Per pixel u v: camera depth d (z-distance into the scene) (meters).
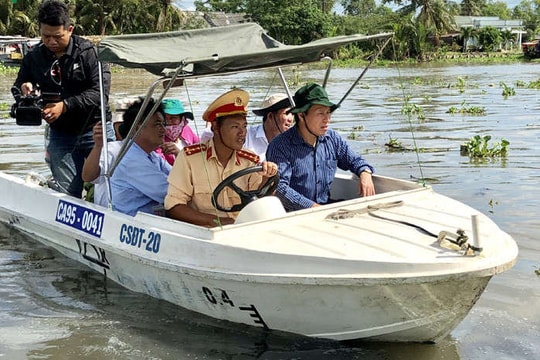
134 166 5.11
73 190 6.38
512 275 5.17
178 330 4.45
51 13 5.89
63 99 6.16
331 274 3.76
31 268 5.67
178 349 4.20
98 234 5.11
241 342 4.25
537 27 75.62
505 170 8.59
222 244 4.09
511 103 16.69
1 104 17.80
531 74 30.52
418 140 11.09
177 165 4.75
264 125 6.27
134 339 4.34
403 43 49.88
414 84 24.83
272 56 4.57
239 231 4.21
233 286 4.10
